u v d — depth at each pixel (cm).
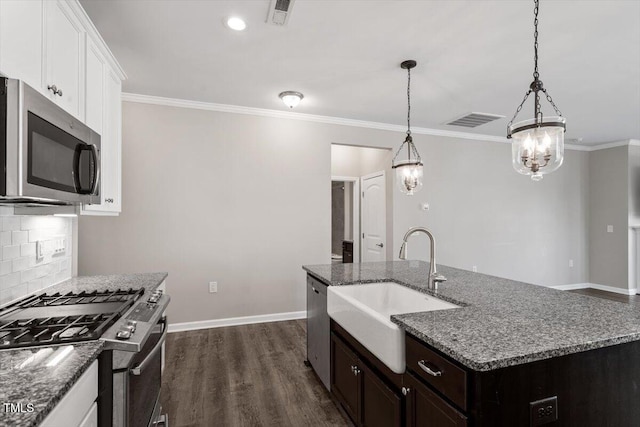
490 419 100
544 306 158
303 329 371
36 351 107
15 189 108
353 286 223
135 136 351
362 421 178
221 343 330
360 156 573
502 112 406
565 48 253
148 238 355
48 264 202
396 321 139
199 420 207
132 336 122
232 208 386
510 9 207
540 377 106
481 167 516
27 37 130
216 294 379
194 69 292
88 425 108
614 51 257
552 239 564
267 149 401
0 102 107
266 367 278
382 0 200
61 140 136
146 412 150
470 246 510
